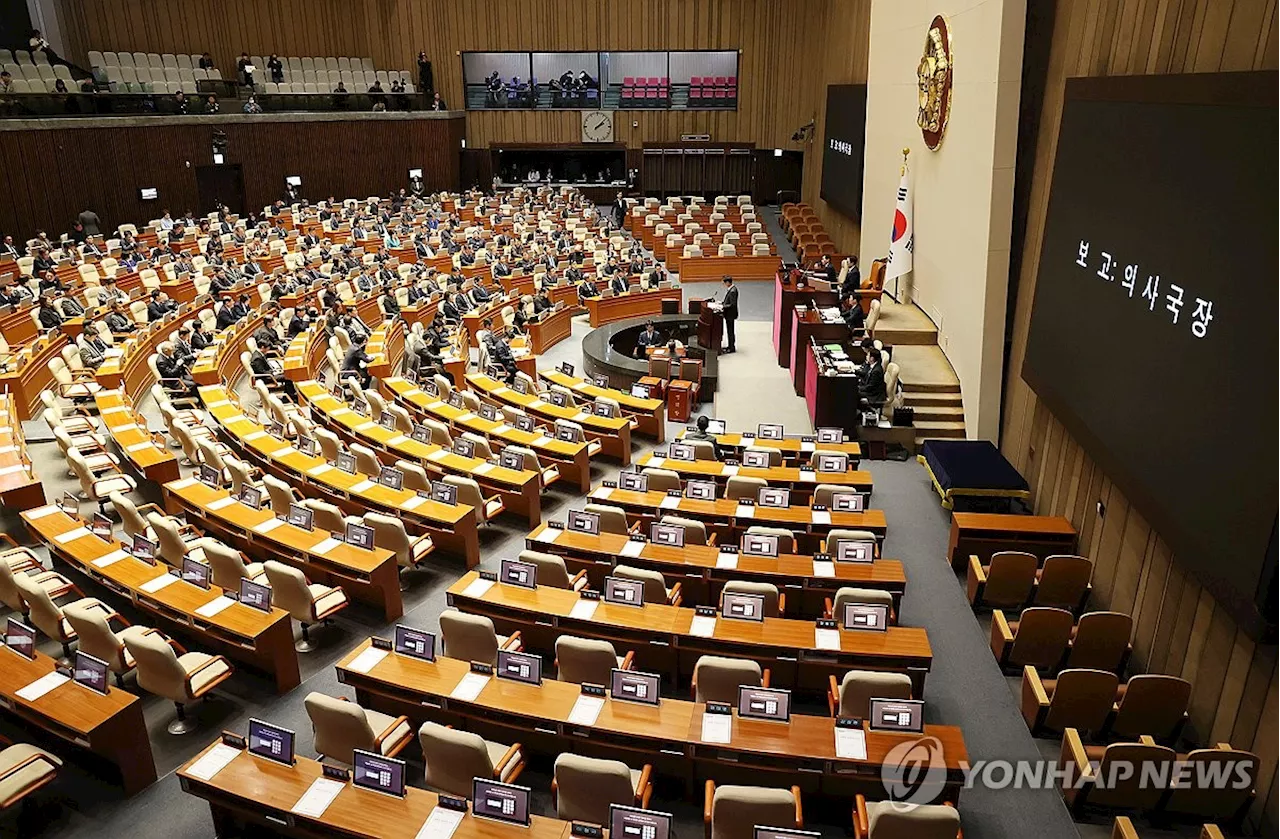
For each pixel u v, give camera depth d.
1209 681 8.07
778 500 11.95
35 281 22.42
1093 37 11.14
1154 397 8.65
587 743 7.57
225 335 19.92
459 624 8.41
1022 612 9.98
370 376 19.09
